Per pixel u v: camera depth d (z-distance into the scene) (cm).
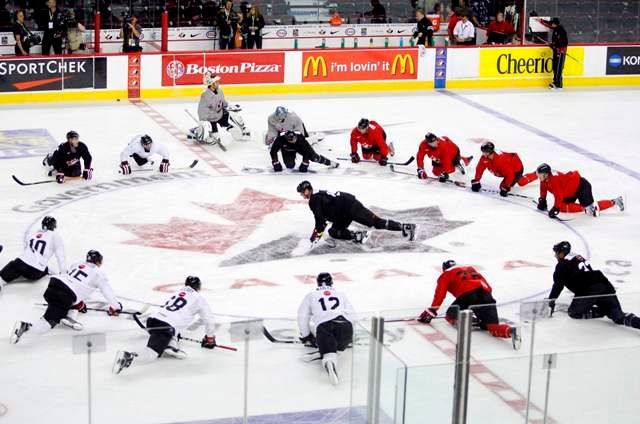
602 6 3688
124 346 1088
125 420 1095
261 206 2066
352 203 1791
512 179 2166
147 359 1098
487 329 1228
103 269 1697
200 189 2181
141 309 1520
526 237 1917
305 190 1767
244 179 2267
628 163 2498
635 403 1114
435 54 3369
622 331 1273
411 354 1163
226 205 2069
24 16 3322
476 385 1048
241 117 2758
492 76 3438
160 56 3112
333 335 1241
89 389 1073
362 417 1108
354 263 1755
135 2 3462
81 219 1959
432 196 2169
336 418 1138
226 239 1864
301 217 1998
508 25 3572
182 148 2541
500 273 1722
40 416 1077
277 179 2270
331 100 3177
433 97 3262
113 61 3070
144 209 2031
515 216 2047
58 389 1077
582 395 1088
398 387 1023
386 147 2383
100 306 1524
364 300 1584
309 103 3122
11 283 1611
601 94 3378
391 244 1858
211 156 2469
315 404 1165
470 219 2017
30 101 3022
